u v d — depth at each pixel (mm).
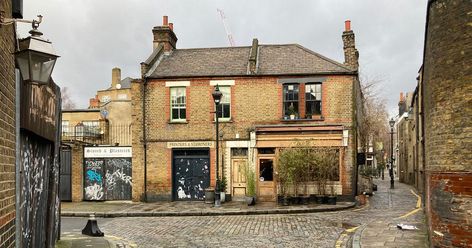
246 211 18719
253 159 23172
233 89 23750
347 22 24016
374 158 54812
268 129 23000
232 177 23609
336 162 22516
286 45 26219
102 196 24516
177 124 24000
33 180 7617
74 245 11125
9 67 5648
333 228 14180
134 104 24297
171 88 24266
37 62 5633
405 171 46875
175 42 28062
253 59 23641
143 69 24188
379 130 50375
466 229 7484
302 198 21266
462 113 7621
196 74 24000
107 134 31234
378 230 12750
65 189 24547
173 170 24047
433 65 8438
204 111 23875
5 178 5414
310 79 23328
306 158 21422
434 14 8406
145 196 23859
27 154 7066
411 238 11398
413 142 37281
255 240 12281
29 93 6559
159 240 12531
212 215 18594
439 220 8094
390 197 26516
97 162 24703
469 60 7551
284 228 14336
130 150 24672
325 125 22766
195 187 24000
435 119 8320
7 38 5512
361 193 25453
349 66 23688
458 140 7676
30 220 7383
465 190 7523
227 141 23609
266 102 23531
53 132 8992
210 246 11500
